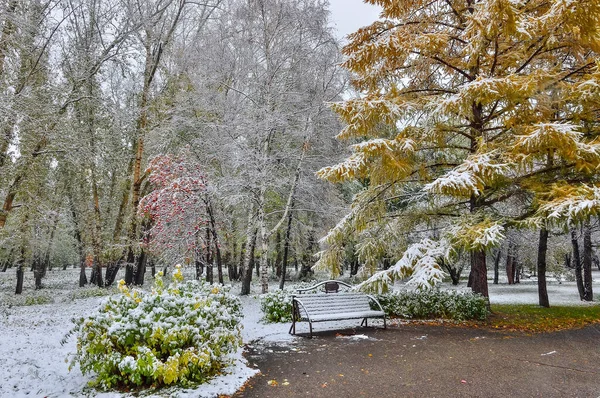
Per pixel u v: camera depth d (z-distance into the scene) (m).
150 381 4.30
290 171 14.95
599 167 6.93
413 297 9.42
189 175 13.12
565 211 6.60
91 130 14.70
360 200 9.91
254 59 14.95
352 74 13.58
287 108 14.20
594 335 7.43
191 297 5.24
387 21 9.63
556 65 8.70
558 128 6.52
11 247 16.33
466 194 7.45
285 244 17.34
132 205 16.72
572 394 4.06
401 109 8.30
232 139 13.80
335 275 10.04
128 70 14.96
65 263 41.19
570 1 6.73
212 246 15.34
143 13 15.32
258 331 7.76
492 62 8.88
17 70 10.11
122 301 4.66
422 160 9.49
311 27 13.99
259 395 4.11
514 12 7.02
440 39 8.13
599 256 27.80
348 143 14.59
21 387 4.34
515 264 27.39
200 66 15.09
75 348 6.19
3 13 8.90
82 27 13.78
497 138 8.81
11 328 8.11
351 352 5.98
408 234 10.48
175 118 14.52
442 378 4.64
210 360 4.72
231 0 15.71
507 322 8.85
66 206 19.25
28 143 10.84
